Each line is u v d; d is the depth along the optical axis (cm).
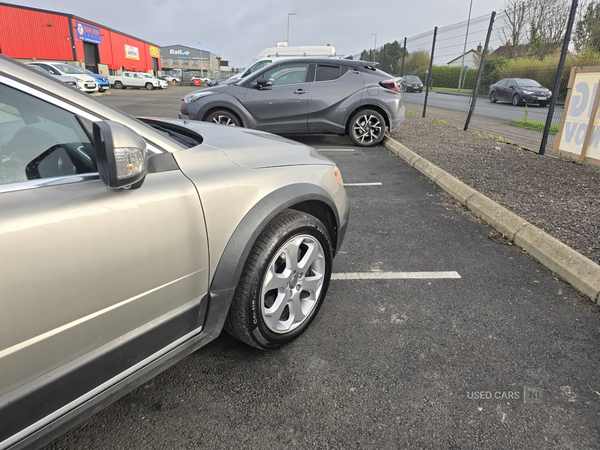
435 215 440
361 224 412
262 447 164
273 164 211
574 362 218
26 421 124
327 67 790
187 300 170
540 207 434
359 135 830
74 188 132
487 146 784
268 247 192
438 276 309
